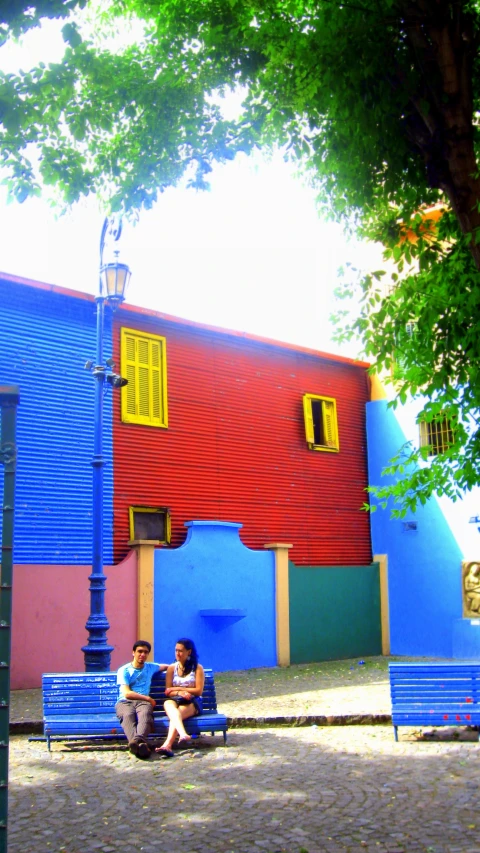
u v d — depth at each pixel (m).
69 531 15.71
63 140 9.29
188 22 9.80
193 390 18.47
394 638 20.94
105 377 12.62
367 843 5.50
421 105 9.12
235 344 19.61
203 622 16.94
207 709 9.40
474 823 5.87
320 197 11.09
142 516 17.17
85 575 15.25
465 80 8.91
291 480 20.23
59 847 5.58
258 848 5.46
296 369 20.98
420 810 6.25
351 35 8.70
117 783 7.37
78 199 9.38
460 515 19.91
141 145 9.85
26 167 8.58
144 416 17.41
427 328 9.41
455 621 19.34
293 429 20.59
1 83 7.52
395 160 9.98
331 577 20.02
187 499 17.86
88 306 16.83
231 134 10.11
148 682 9.23
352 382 22.47
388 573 21.27
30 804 6.70
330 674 16.44
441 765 7.78
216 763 8.11
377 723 10.37
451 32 8.84
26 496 15.16
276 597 18.53
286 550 18.92
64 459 15.88
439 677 9.27
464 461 10.66
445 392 10.52
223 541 17.69
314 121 9.95
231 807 6.47
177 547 17.41
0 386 4.23
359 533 21.67
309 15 9.34
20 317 15.62
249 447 19.42
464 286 9.23
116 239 12.55
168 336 18.16
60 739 9.06
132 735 8.59
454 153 8.88
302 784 7.15
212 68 9.90
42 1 6.55
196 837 5.74
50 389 15.87
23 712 11.28
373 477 22.16
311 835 5.70
